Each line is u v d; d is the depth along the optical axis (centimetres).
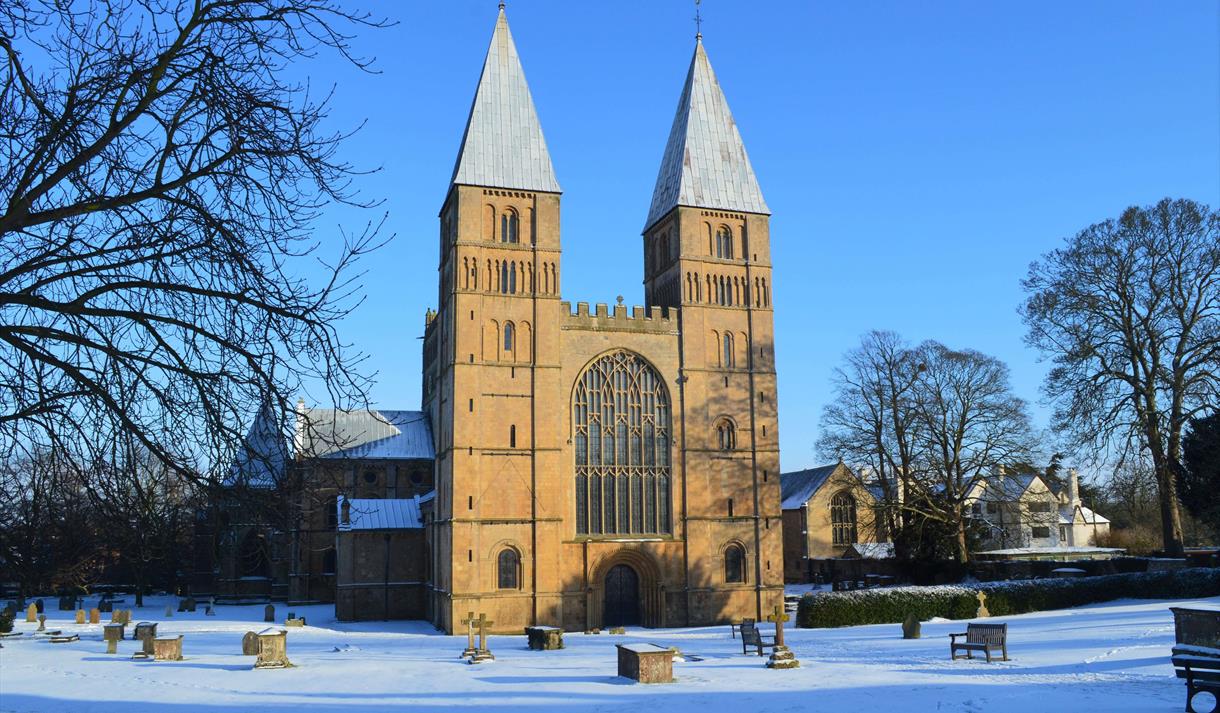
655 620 7406
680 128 8475
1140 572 6775
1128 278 6450
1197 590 6078
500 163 7619
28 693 3384
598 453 7544
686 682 3347
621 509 7525
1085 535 11906
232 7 1444
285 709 2942
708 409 7800
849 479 9275
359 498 9162
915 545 8275
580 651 5025
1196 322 6284
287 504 1470
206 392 1412
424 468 9450
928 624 5712
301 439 1644
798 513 12169
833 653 4234
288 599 9600
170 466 1401
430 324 9256
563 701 2994
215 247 1430
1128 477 6744
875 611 6044
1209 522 6231
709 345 7912
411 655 4891
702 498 7662
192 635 6250
